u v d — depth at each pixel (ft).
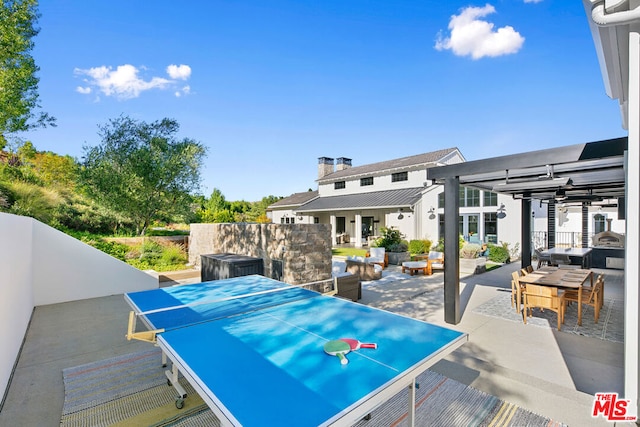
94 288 33.35
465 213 69.05
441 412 12.92
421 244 64.08
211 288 19.90
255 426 6.31
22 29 43.70
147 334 11.52
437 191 69.97
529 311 26.45
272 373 8.45
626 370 12.40
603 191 38.19
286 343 10.51
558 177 26.53
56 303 30.91
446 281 23.99
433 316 25.48
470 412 12.92
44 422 12.60
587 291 25.03
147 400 13.96
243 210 145.69
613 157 17.19
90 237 51.78
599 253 48.93
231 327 12.12
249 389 7.67
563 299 23.34
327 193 103.96
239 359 9.31
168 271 46.24
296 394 7.45
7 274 17.15
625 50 14.21
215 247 46.37
